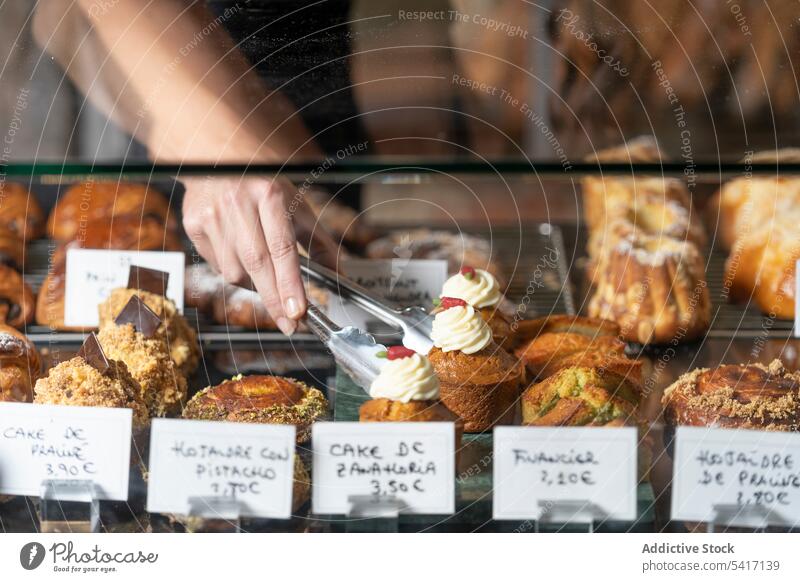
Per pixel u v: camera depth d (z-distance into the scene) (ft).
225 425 3.87
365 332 5.14
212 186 5.36
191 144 4.51
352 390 4.96
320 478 3.89
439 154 4.39
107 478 4.02
